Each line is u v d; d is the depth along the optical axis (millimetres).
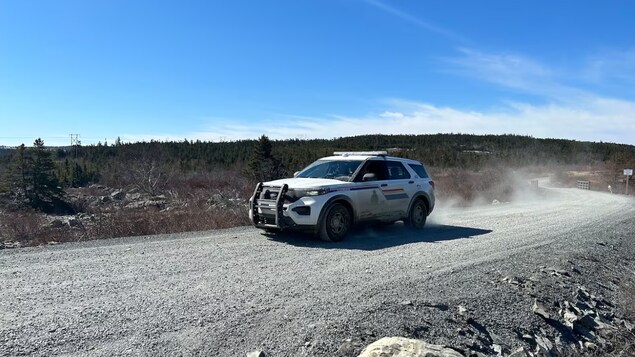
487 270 7043
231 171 51469
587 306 6637
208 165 60844
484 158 103875
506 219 14195
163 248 7996
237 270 6453
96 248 7957
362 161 10102
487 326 5219
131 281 5746
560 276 7379
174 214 13992
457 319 5129
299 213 8805
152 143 59125
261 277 6086
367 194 9734
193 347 3871
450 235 10414
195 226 11633
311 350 3957
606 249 10016
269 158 38250
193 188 32188
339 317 4609
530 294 6316
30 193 36312
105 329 4129
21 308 4633
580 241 10336
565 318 5980
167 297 5098
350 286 5742
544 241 9984
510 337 5156
